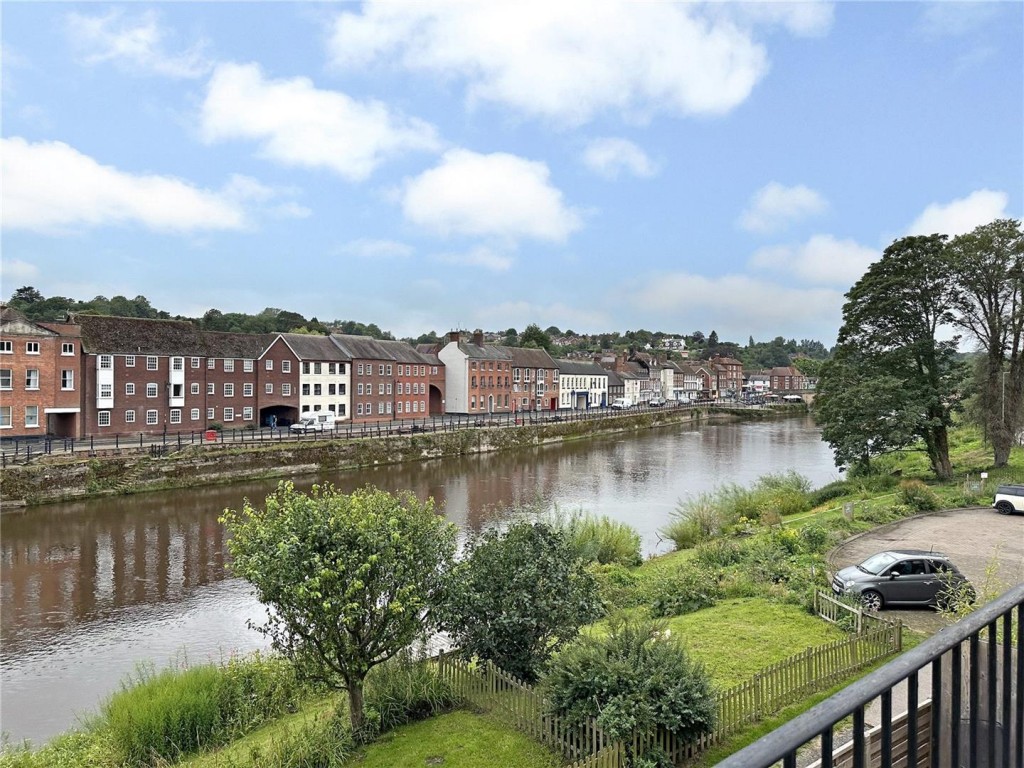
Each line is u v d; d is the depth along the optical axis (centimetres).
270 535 1207
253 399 6500
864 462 4069
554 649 1388
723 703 1191
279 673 1545
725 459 6125
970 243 3709
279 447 4862
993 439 3953
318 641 1198
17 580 2655
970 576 2019
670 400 14425
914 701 249
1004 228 3659
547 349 13362
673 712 1079
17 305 10550
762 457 6272
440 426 6775
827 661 1384
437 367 9088
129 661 1969
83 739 1376
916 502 3128
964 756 429
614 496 4356
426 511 1398
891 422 3700
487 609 1332
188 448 4469
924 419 3662
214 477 4472
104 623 2252
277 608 1221
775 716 1250
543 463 5856
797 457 6259
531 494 4419
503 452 6594
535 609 1327
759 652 1541
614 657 1143
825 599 1753
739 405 12288
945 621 1600
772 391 17850
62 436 5138
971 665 298
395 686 1356
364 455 5450
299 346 7025
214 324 12719
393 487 4612
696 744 1112
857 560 2252
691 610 1903
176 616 2314
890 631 1520
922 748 602
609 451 6731
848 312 4153
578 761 1070
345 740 1211
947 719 450
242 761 1175
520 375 10175
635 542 2716
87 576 2711
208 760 1180
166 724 1282
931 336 3888
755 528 2838
